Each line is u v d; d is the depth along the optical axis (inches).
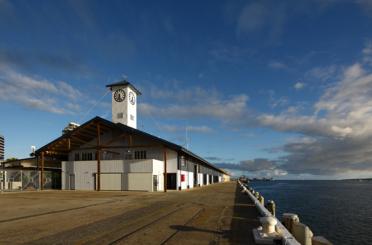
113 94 1628.9
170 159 1464.1
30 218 487.8
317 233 953.5
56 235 348.8
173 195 1035.9
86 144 1599.4
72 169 1496.1
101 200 831.7
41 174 1471.5
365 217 1275.8
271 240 304.8
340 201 1988.2
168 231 370.3
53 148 1526.8
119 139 1540.4
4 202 781.3
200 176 2174.0
